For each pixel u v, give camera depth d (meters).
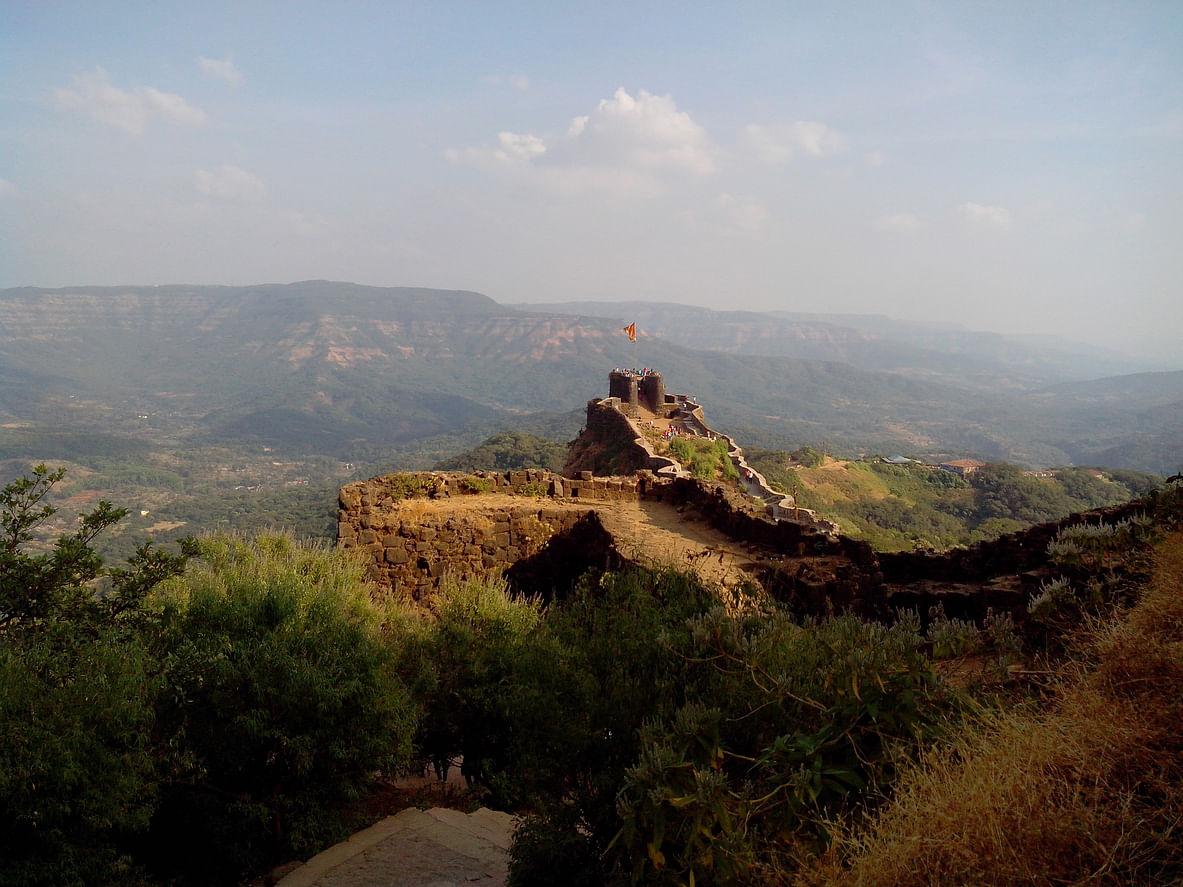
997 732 4.32
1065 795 3.60
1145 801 3.55
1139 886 3.16
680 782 4.60
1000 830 3.40
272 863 8.41
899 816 3.84
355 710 8.67
